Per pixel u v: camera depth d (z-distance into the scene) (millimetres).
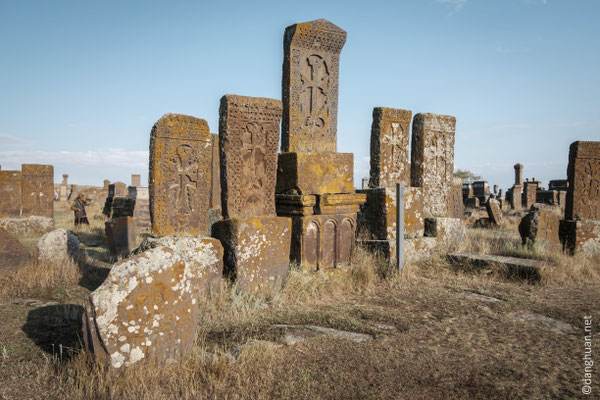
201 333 4457
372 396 3250
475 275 7875
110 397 3074
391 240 8391
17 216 14938
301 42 7520
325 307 5754
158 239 5789
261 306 5605
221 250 6059
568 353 4203
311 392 3285
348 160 7520
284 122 7625
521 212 20844
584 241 9289
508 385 3471
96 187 38156
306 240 6965
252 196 6676
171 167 6680
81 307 5512
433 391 3357
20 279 6656
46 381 3410
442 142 10492
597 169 9781
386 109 9633
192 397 3158
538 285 7199
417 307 5871
